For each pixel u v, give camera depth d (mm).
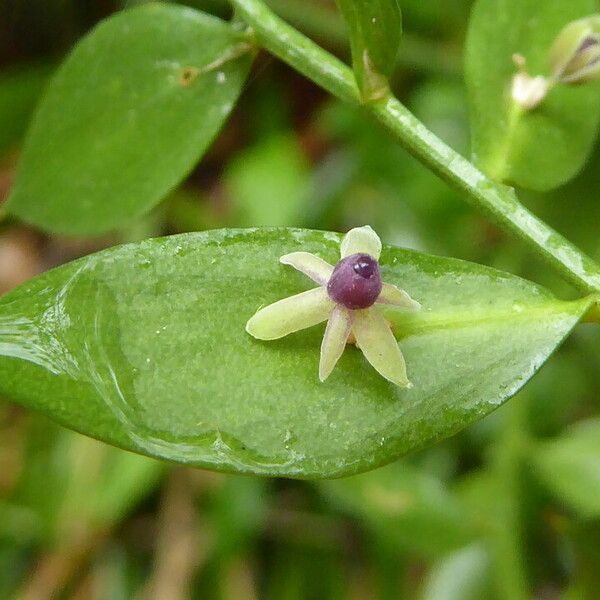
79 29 127
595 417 98
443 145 57
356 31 56
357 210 110
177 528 105
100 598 106
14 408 112
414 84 113
